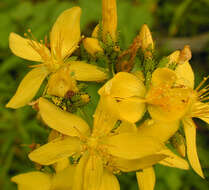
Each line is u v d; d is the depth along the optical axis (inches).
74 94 4.7
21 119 6.4
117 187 4.6
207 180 6.6
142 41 5.0
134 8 7.4
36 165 5.0
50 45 5.0
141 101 4.6
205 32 8.6
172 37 8.5
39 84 4.9
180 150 4.7
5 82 6.7
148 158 4.3
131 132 4.5
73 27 5.0
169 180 6.3
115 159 4.5
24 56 5.0
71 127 4.5
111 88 4.5
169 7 8.3
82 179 4.5
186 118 4.8
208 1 8.1
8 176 6.4
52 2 7.2
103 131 4.6
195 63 8.1
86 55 5.1
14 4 7.5
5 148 6.4
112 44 5.0
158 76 4.7
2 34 7.0
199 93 4.9
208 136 7.1
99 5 7.3
